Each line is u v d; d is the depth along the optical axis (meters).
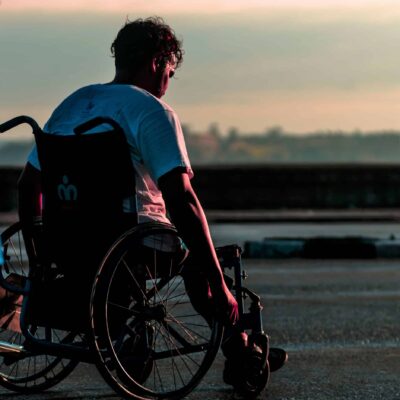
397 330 7.50
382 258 13.33
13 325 5.12
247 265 12.32
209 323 5.16
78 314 4.85
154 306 4.97
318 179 26.00
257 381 5.36
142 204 4.86
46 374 5.52
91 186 4.73
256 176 25.52
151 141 4.70
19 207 5.19
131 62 4.96
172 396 5.00
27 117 4.89
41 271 4.94
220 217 21.50
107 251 4.66
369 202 26.42
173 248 4.89
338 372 6.03
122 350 4.95
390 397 5.41
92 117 4.83
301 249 13.32
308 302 8.93
